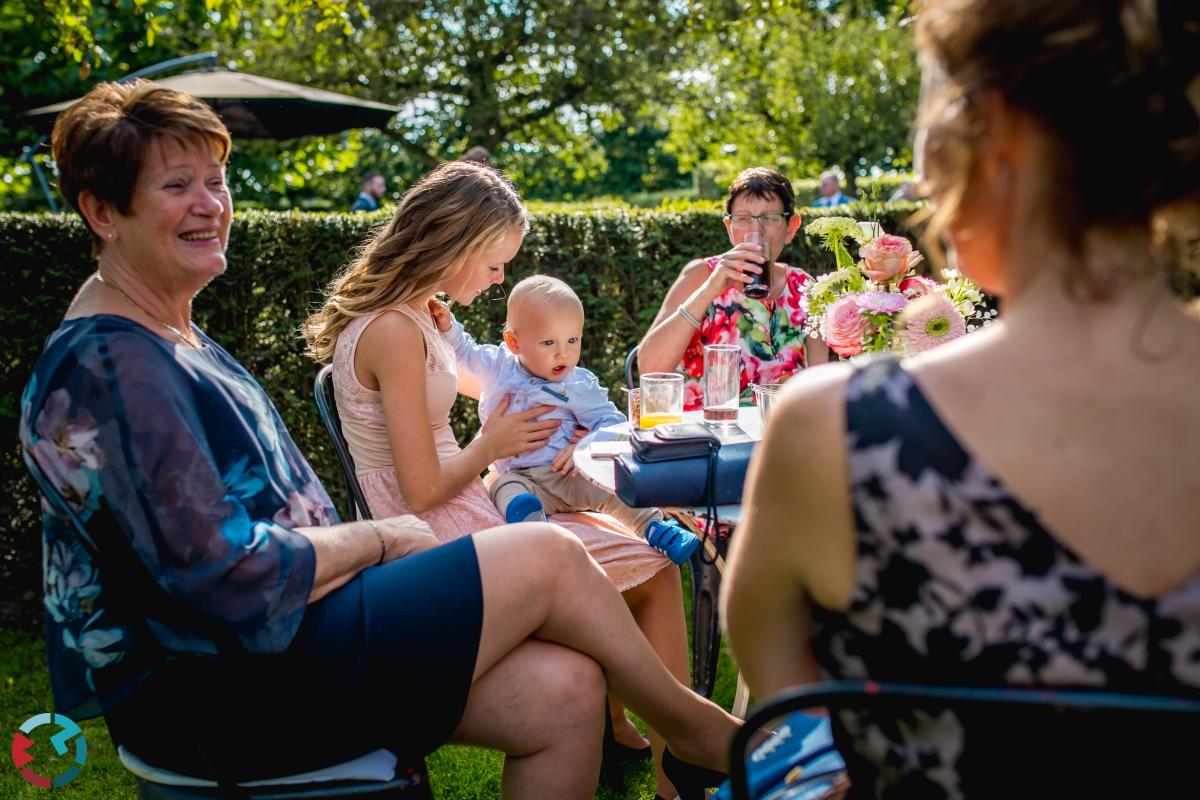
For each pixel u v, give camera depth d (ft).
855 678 3.40
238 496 5.46
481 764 9.29
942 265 3.41
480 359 9.54
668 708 5.90
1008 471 2.95
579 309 9.22
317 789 5.27
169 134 5.39
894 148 53.88
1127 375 2.91
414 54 50.19
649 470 6.68
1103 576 2.92
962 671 3.10
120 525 5.04
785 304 10.75
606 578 5.94
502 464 9.27
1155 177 2.86
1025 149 2.99
